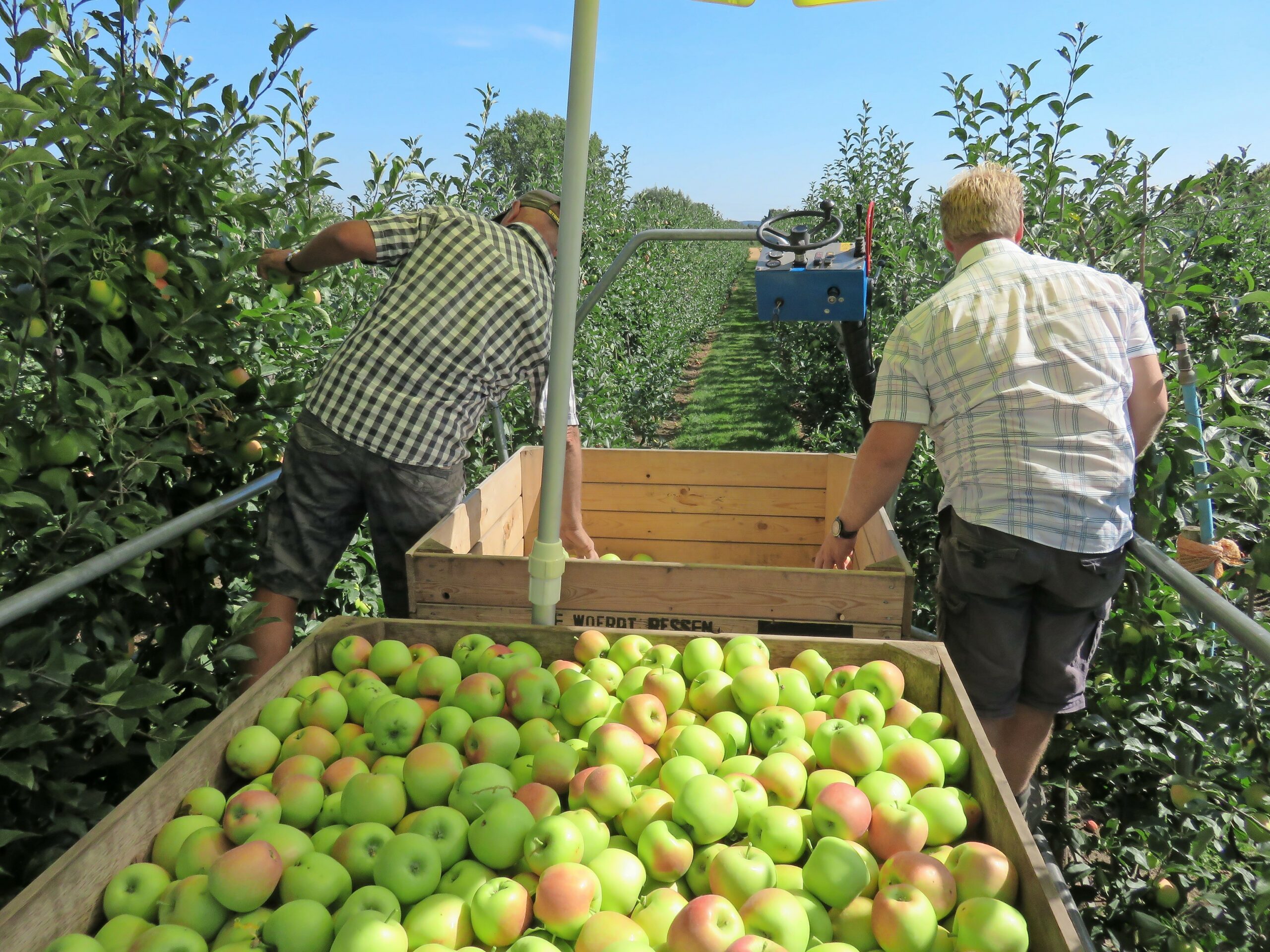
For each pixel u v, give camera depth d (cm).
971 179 246
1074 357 222
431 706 188
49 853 188
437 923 134
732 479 375
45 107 208
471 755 175
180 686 256
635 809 158
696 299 1927
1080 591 227
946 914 138
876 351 524
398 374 261
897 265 520
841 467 360
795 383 951
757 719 184
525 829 149
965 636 242
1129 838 272
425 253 268
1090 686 286
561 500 214
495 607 244
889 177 749
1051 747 280
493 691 188
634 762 170
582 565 239
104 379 221
